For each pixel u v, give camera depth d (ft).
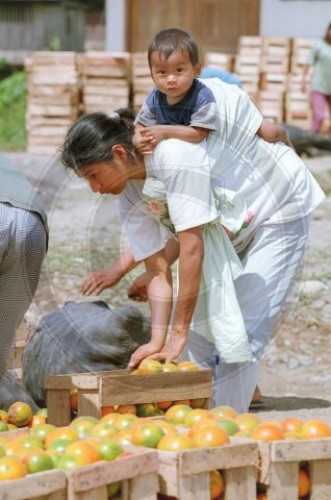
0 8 111.86
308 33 89.20
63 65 81.20
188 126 23.29
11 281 23.61
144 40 94.79
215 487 18.45
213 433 18.78
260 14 91.15
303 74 80.43
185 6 94.27
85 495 17.22
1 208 23.07
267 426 19.54
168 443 18.65
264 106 82.53
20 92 98.99
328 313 39.40
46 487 16.94
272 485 18.80
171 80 23.18
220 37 94.27
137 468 17.72
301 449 18.92
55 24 111.75
